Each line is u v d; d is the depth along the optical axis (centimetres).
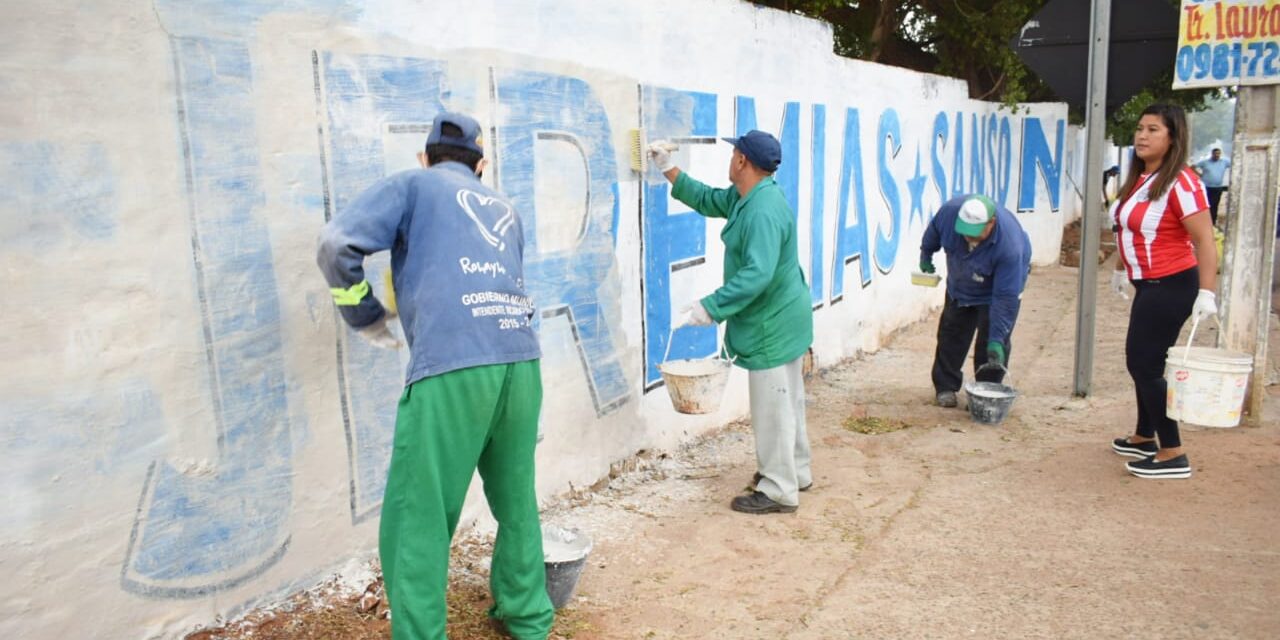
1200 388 480
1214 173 1662
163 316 292
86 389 274
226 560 318
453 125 317
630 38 497
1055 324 1008
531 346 311
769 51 647
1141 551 420
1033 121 1458
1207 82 611
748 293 432
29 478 264
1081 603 370
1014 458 559
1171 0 855
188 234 297
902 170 952
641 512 471
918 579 394
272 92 319
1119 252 516
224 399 312
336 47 340
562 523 450
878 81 865
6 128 252
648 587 386
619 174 498
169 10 287
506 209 314
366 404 366
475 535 423
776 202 444
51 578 271
